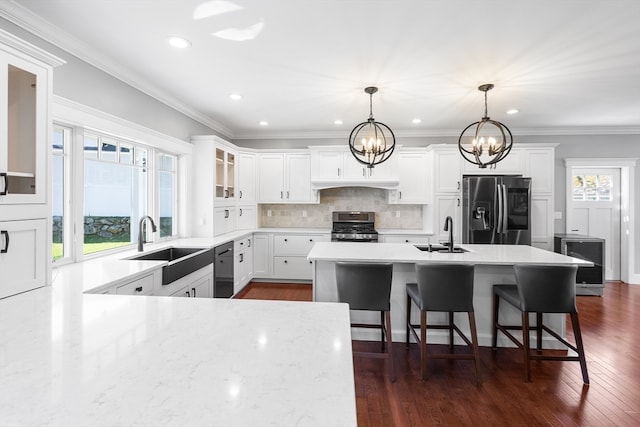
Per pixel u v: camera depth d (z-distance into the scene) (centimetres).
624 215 503
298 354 91
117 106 286
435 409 204
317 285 300
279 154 533
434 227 480
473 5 196
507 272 287
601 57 261
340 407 67
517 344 246
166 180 390
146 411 65
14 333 105
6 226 154
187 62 274
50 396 69
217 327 112
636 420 193
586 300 424
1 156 152
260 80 313
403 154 505
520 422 192
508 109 403
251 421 62
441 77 303
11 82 159
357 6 197
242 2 193
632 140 495
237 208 495
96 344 97
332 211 559
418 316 295
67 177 251
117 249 302
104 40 237
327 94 351
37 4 194
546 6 196
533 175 464
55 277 200
